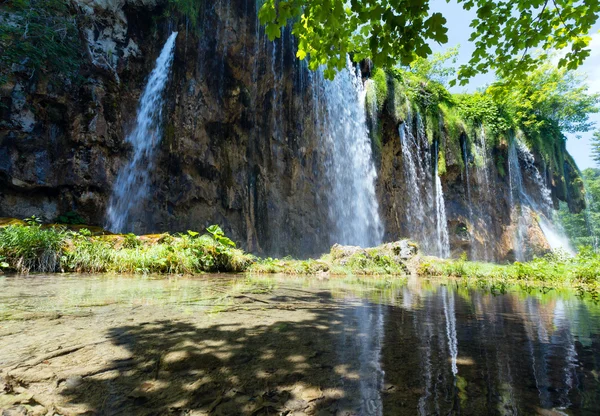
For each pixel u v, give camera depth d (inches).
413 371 49.6
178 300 110.0
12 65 377.4
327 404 38.5
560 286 241.3
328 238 653.9
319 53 156.6
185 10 509.7
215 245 279.0
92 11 432.5
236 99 573.3
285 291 148.7
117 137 450.9
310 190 653.3
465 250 839.7
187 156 525.7
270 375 47.1
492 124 965.2
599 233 1378.0
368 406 38.0
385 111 750.5
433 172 828.6
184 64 524.1
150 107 492.1
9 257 203.5
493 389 43.4
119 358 52.6
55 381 43.4
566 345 66.1
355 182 708.0
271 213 604.7
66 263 215.3
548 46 165.3
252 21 574.2
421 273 349.7
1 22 367.6
